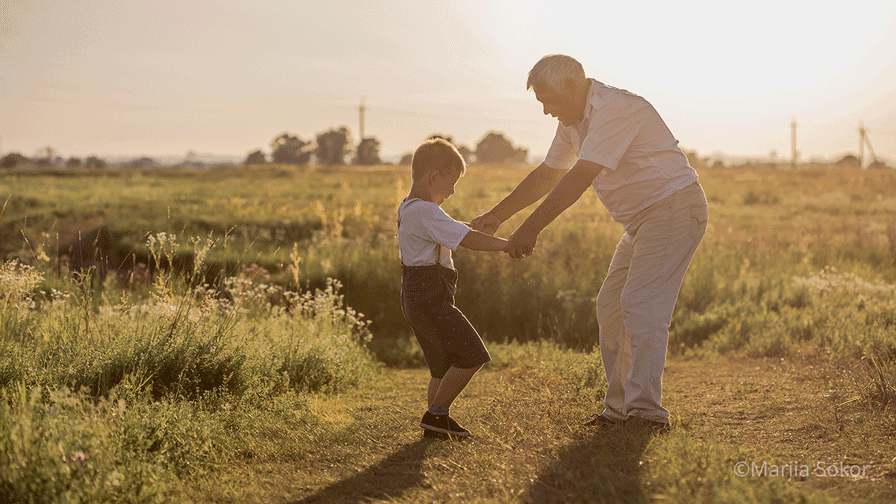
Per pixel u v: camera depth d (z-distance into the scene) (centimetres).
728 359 581
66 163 10038
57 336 403
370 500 239
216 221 1467
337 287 643
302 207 2031
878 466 253
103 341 400
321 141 13825
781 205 2566
